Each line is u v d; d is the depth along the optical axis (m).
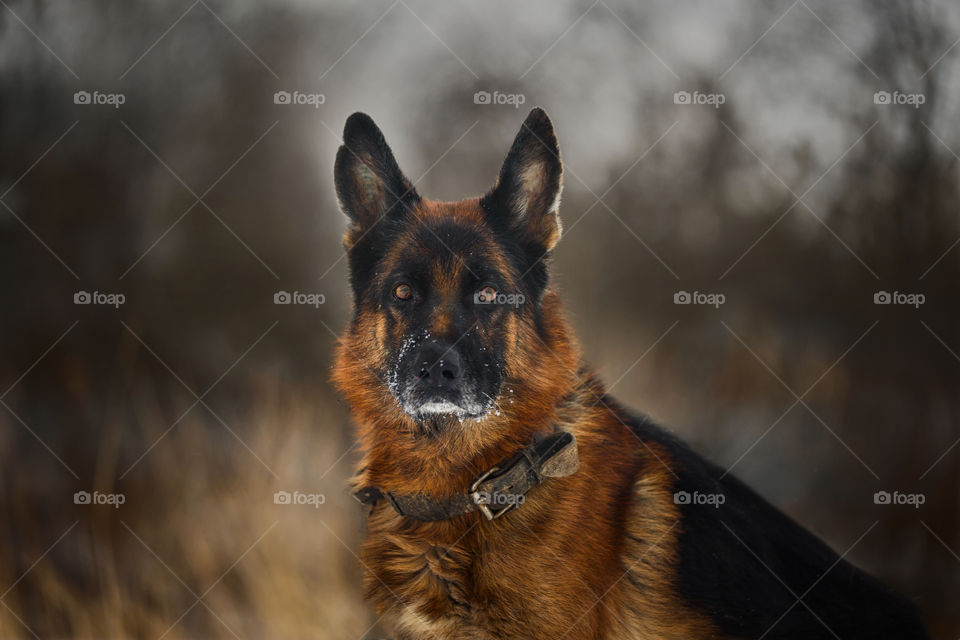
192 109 8.43
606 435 3.39
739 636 3.23
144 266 7.76
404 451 3.30
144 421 5.80
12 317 6.87
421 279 3.35
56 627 4.45
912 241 6.79
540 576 3.02
